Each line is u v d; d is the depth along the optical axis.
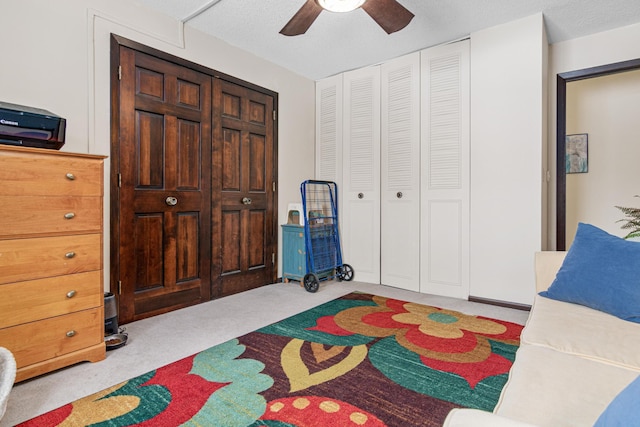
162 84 2.68
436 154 3.30
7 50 1.98
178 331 2.30
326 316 2.61
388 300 3.06
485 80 2.96
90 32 2.30
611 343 1.18
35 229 1.65
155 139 2.64
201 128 2.95
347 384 1.61
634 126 3.98
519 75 2.80
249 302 2.99
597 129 4.16
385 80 3.64
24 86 2.04
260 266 3.54
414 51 3.41
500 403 0.89
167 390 1.56
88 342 1.83
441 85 3.25
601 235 1.70
